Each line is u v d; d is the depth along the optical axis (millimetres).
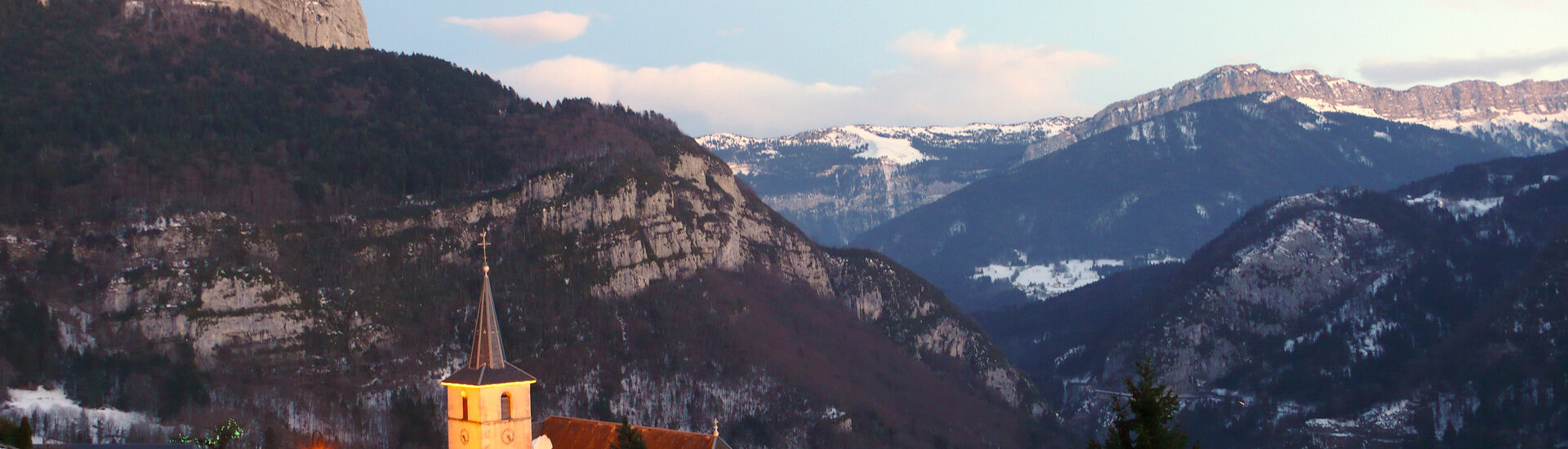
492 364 195750
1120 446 144500
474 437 194250
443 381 196875
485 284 198125
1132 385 144875
